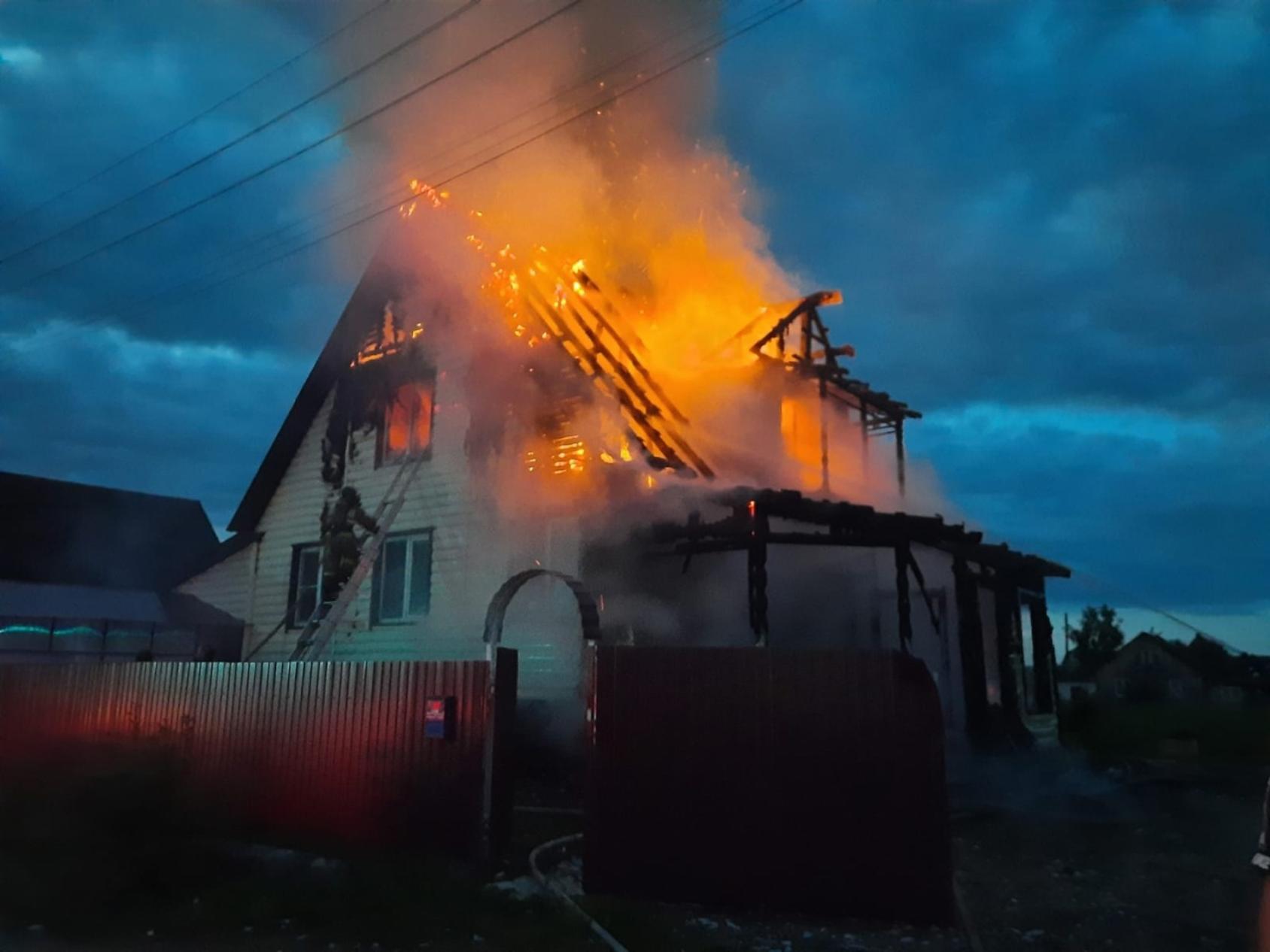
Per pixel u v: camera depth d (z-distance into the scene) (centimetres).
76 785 752
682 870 672
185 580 1848
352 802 799
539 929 593
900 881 630
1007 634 1506
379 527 1452
